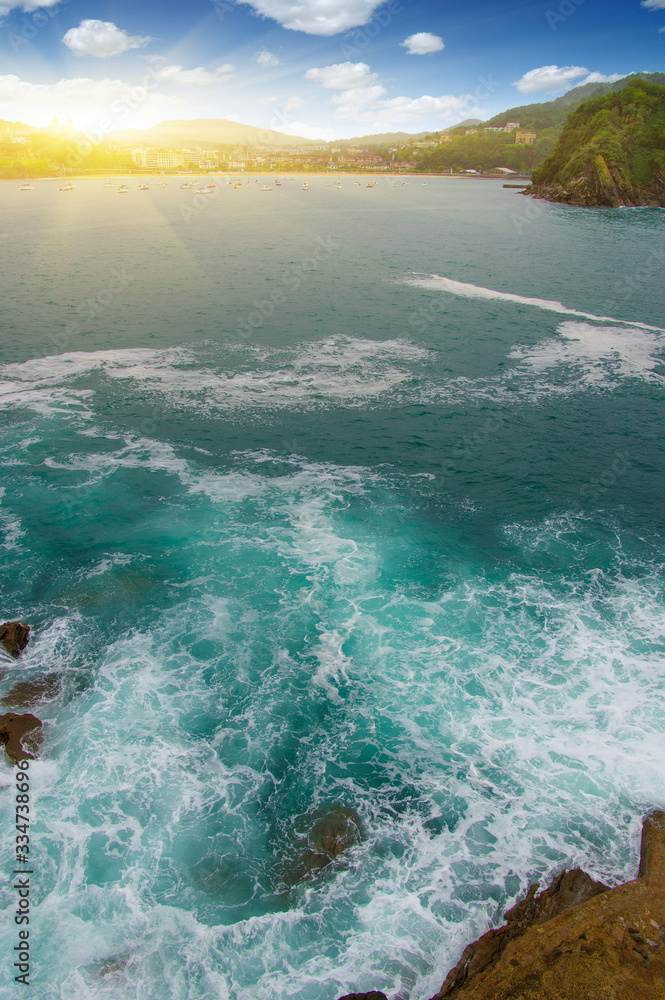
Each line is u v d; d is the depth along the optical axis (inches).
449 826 527.8
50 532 947.3
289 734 616.7
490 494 1082.7
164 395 1465.3
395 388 1533.0
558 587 837.2
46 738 600.4
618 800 545.0
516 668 693.9
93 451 1200.8
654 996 366.9
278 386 1531.7
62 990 410.0
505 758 589.0
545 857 500.4
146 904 464.8
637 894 438.0
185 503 1033.5
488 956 420.5
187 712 637.9
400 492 1082.1
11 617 768.3
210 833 519.8
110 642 730.2
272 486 1094.4
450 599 811.4
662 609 789.9
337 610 788.6
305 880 486.6
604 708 637.9
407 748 601.9
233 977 422.3
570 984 375.6
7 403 1397.6
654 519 1009.5
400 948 439.8
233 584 836.0
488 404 1450.5
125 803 541.3
